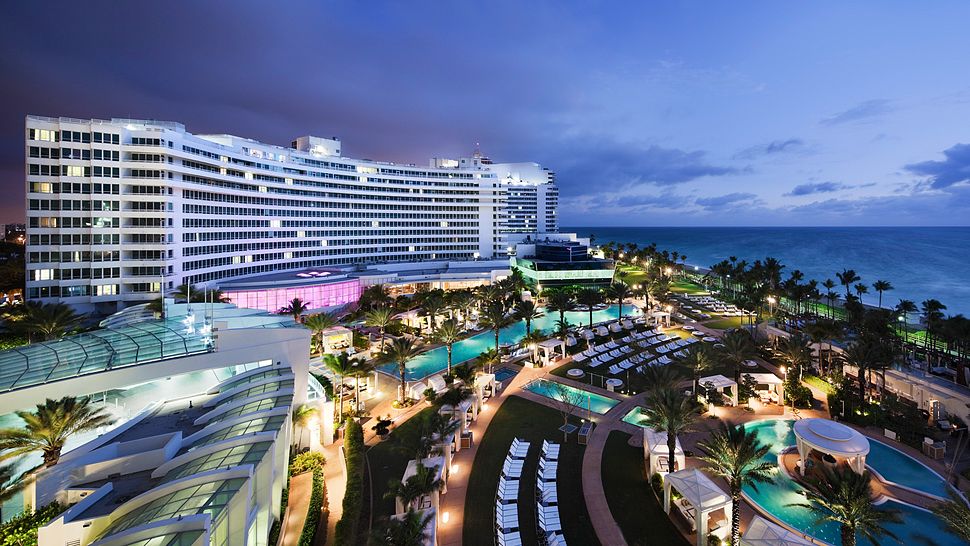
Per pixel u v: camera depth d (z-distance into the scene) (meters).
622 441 39.38
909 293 161.25
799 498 31.08
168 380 45.53
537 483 32.66
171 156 82.62
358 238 133.38
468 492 32.53
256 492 25.80
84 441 35.34
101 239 76.81
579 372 56.94
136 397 42.97
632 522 28.81
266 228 108.56
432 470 29.81
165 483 23.77
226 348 37.75
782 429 41.00
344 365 44.38
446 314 83.25
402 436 40.84
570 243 143.25
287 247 114.94
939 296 154.62
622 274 156.38
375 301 88.06
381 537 22.91
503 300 99.06
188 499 22.22
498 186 153.88
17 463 31.47
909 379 46.31
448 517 29.70
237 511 22.69
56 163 74.94
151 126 86.75
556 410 46.22
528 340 64.19
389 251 140.00
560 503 30.72
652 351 66.38
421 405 48.19
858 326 60.03
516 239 164.25
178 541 19.09
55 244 74.88
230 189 97.44
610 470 34.75
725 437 26.84
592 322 87.38
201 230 89.56
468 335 81.25
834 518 23.47
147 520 20.95
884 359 42.84
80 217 76.06
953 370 52.03
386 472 34.97
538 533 27.94
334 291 98.50
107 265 77.06
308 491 32.22
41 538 22.22
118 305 78.81
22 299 92.06
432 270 129.12
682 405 31.39
